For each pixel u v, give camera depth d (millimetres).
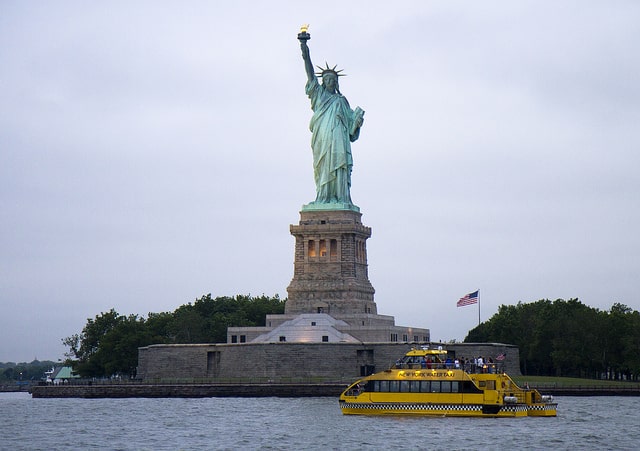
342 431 169000
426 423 179125
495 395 187375
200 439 163625
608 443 155500
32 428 184375
